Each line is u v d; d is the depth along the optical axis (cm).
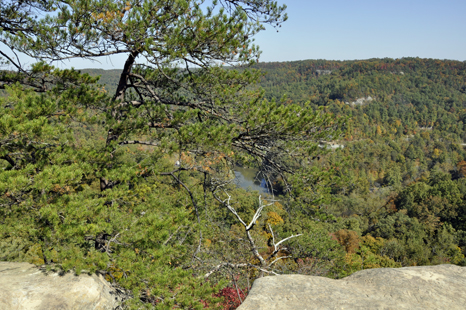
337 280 359
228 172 754
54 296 358
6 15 621
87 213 449
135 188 604
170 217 496
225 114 725
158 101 731
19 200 448
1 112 507
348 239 4050
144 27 580
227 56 658
